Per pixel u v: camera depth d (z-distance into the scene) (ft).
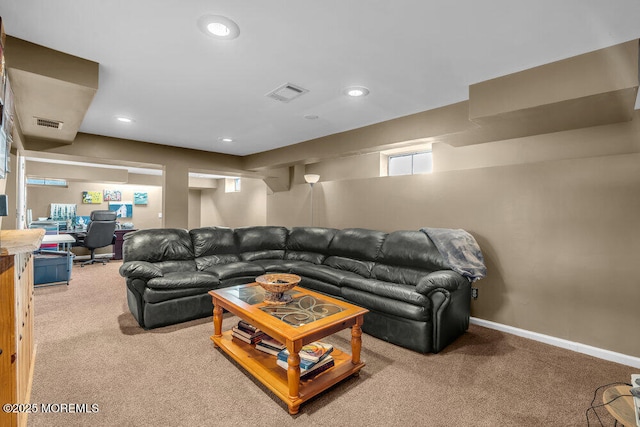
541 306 9.39
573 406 6.10
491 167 10.52
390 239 11.54
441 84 8.23
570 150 9.77
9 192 11.62
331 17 5.38
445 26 5.65
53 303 12.11
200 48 6.46
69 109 8.48
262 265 12.87
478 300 10.65
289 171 19.36
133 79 7.97
